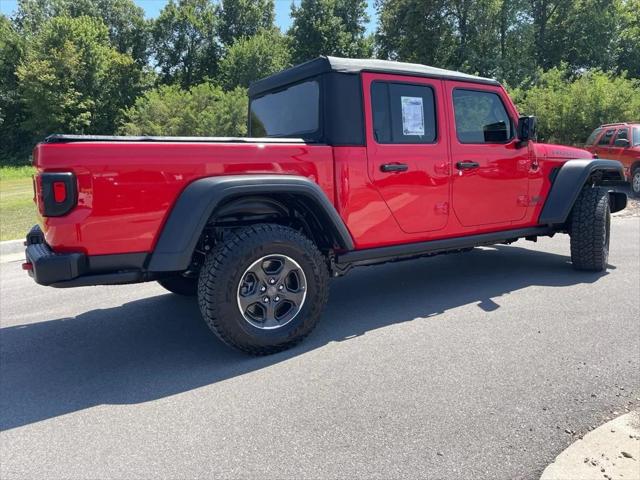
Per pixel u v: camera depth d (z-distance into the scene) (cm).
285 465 218
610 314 388
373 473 209
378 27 4125
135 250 298
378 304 443
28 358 354
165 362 338
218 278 309
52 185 275
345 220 370
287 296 340
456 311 414
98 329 411
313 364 320
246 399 278
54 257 279
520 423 242
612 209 588
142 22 5950
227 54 5541
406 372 302
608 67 3666
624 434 230
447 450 223
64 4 5909
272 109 427
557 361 309
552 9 3747
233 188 307
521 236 505
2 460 231
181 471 217
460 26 3494
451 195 426
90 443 242
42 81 4756
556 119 2014
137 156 293
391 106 389
